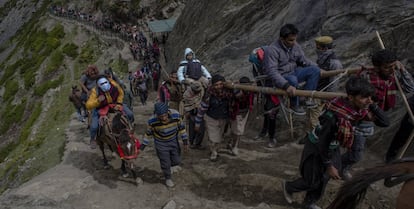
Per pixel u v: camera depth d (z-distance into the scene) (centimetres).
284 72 672
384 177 417
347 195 427
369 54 939
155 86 2692
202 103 776
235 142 851
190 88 882
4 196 777
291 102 684
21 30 7306
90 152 988
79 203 706
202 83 875
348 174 661
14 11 8231
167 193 725
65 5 6384
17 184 1922
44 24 6238
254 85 718
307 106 709
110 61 4447
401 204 407
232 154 869
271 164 798
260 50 691
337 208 435
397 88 576
